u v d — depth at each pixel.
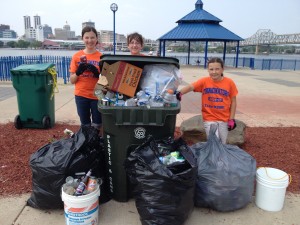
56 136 5.25
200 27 25.77
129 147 2.96
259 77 17.48
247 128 6.07
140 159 2.68
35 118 5.60
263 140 5.28
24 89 5.46
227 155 3.11
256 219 3.01
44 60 14.59
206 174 3.00
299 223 2.96
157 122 2.87
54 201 2.93
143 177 2.64
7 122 6.20
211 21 26.75
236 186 2.97
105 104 2.95
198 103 8.75
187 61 30.08
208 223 2.93
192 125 5.01
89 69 3.89
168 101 2.95
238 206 3.09
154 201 2.63
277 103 8.97
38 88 5.44
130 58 3.02
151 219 2.68
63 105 8.05
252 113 7.55
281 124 6.50
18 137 5.18
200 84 3.74
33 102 5.52
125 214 3.03
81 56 3.91
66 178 2.83
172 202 2.62
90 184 2.76
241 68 26.14
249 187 3.06
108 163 3.09
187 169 2.73
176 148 2.92
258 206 3.21
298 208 3.21
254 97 10.03
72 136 3.12
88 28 4.03
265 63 25.72
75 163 2.84
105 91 3.12
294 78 17.16
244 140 4.94
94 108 4.20
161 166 2.59
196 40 26.27
